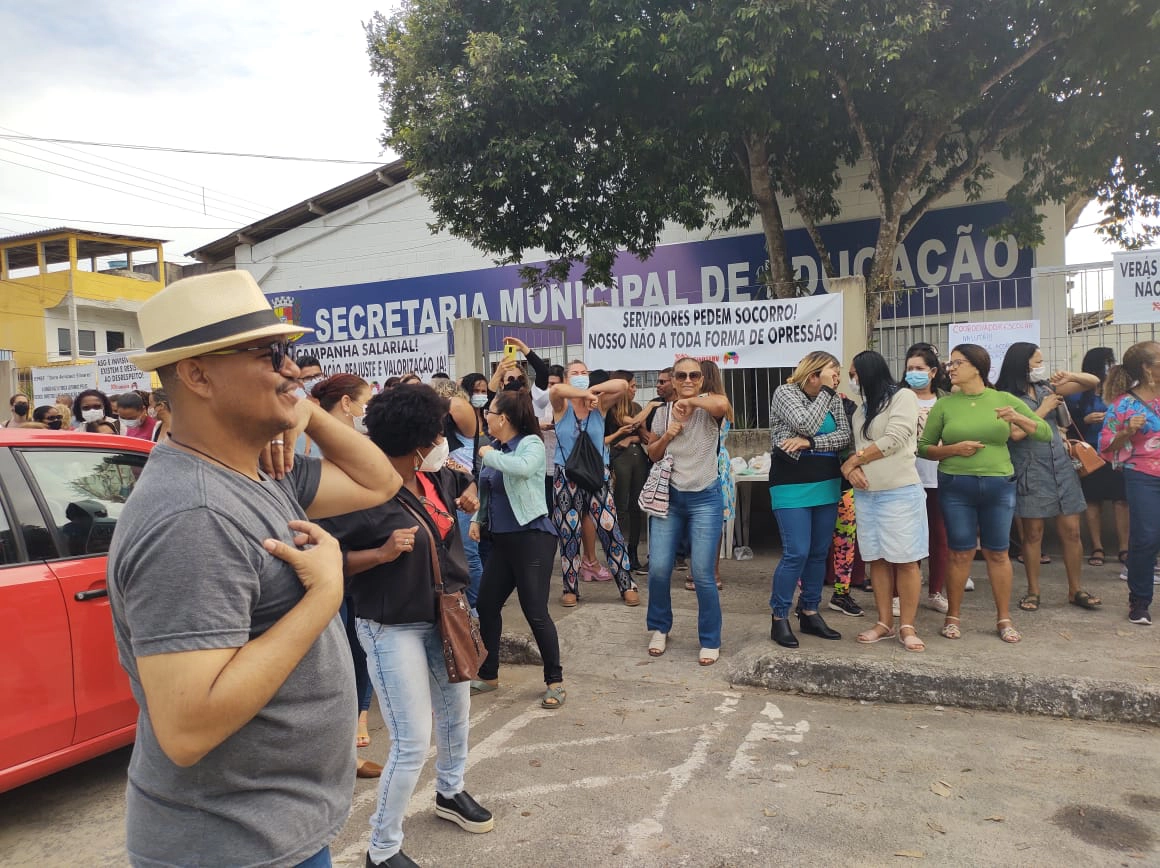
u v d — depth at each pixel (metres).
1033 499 5.53
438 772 3.26
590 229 9.45
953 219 10.68
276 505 1.58
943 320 10.34
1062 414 5.63
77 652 3.46
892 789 3.45
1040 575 6.62
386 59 9.84
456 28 8.93
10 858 3.24
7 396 13.34
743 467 7.81
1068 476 5.58
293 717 1.50
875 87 8.96
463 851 3.09
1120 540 6.72
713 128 8.71
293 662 1.42
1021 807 3.27
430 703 3.00
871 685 4.48
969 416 4.92
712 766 3.72
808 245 11.35
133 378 11.84
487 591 4.70
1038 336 7.25
